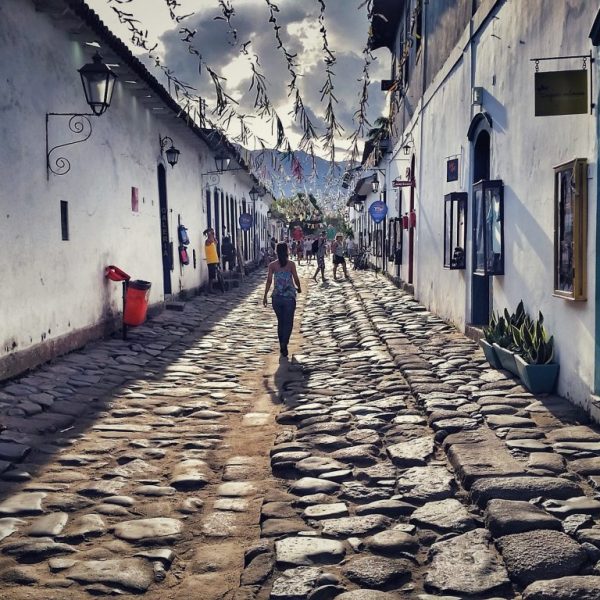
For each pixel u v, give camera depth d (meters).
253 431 7.08
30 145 9.47
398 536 4.25
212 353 12.12
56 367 9.77
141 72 13.14
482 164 11.40
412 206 19.92
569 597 3.36
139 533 4.52
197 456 6.21
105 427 7.19
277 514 4.74
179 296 19.75
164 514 4.88
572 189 6.71
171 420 7.54
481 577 3.67
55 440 6.67
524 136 8.56
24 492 5.23
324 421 7.08
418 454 5.83
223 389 9.21
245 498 5.18
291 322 11.60
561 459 5.38
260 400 8.56
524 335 7.91
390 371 9.45
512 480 4.85
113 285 13.16
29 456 6.17
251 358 11.71
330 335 13.74
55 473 5.73
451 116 13.44
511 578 3.66
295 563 3.95
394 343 11.30
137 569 4.02
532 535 4.01
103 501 5.13
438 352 10.38
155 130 16.89
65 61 10.80
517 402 7.11
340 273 33.81
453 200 12.21
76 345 11.10
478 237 10.69
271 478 5.60
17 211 9.01
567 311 7.12
